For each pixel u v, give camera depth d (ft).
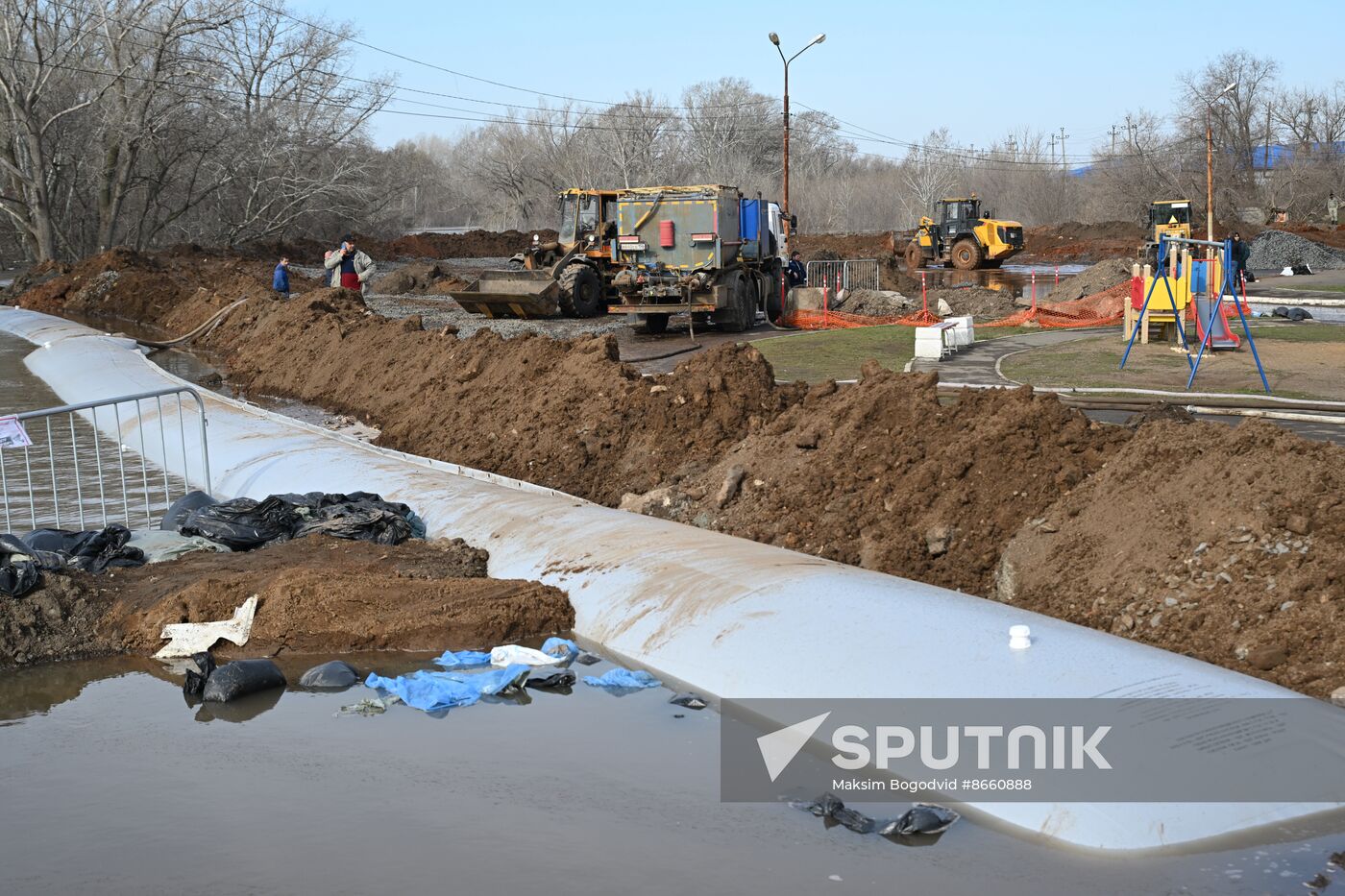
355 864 16.33
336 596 27.02
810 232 293.64
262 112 180.14
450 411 49.34
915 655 21.25
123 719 22.41
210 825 17.65
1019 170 332.80
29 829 17.61
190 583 27.84
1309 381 52.49
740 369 41.34
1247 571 23.40
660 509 34.94
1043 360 62.54
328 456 41.14
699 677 22.95
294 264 168.66
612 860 16.39
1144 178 247.29
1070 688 19.62
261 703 23.27
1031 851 16.46
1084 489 27.89
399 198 230.07
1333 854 16.03
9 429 32.40
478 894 15.46
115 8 154.40
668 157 311.68
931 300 106.01
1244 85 255.09
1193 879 15.58
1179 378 54.65
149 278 115.65
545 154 301.63
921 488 30.27
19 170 154.81
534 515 32.37
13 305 124.06
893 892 15.43
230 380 73.05
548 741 20.77
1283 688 20.20
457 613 26.68
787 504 32.50
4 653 25.58
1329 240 182.29
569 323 91.56
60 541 30.19
